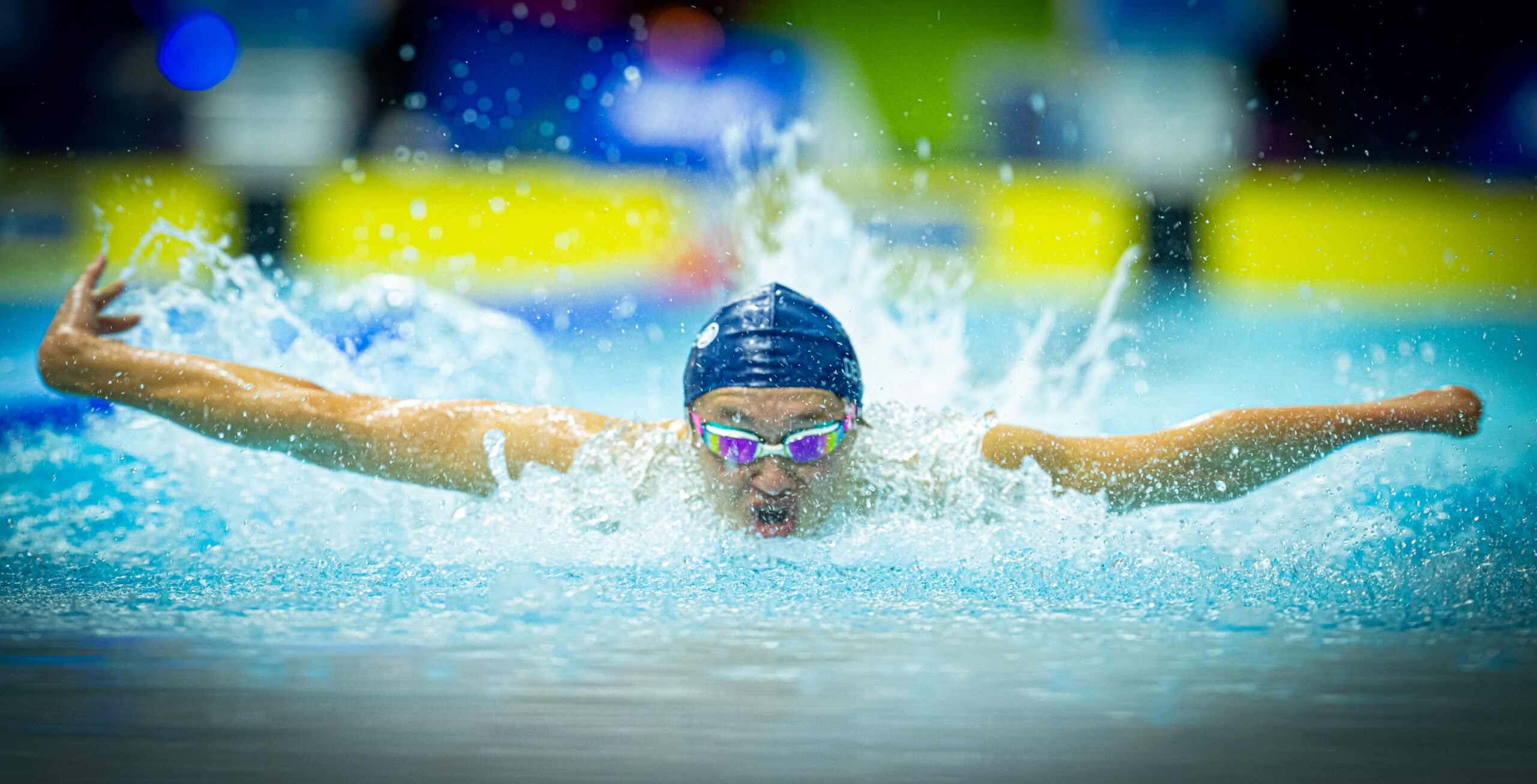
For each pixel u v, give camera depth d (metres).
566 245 28.36
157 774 4.00
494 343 19.34
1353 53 32.62
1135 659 5.43
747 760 4.14
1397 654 5.51
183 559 7.89
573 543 8.35
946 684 5.03
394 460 9.36
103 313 12.45
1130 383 18.23
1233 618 6.29
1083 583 7.20
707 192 28.66
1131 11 31.66
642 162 33.09
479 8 32.69
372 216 28.00
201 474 10.02
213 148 31.41
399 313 21.91
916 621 6.22
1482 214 29.31
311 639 5.76
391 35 32.09
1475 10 32.44
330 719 4.56
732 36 34.06
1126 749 4.24
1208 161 31.38
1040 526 8.61
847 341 8.82
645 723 4.53
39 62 31.75
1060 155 33.03
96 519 9.14
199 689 4.92
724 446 8.22
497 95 32.97
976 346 21.20
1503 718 4.56
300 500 9.51
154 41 31.75
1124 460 9.16
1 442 12.76
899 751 4.22
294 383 9.77
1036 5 33.44
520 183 28.33
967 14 33.88
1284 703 4.77
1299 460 9.26
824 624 6.14
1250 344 22.27
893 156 33.62
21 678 5.06
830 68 34.16
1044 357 20.41
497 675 5.15
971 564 7.76
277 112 31.23
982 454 9.04
